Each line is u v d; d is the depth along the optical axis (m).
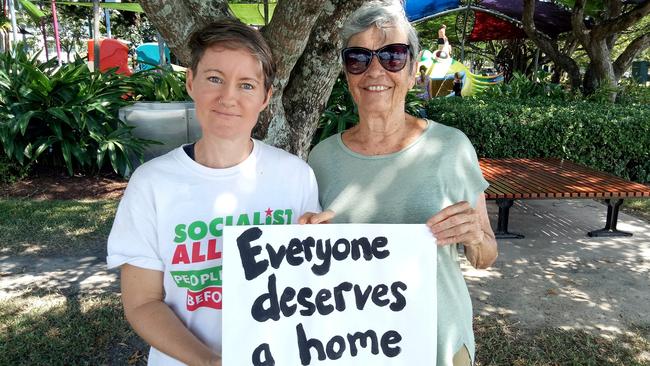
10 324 3.33
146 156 7.22
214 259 1.49
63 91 6.92
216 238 1.48
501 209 5.18
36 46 25.14
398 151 1.72
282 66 2.55
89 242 4.86
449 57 15.38
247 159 1.53
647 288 4.05
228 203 1.49
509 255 4.76
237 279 1.44
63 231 5.11
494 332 3.34
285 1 2.38
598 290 4.01
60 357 2.99
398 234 1.53
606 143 7.29
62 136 6.82
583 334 3.34
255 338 1.45
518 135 7.50
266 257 1.47
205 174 1.48
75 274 4.17
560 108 7.80
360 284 1.52
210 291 1.50
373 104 1.69
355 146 1.81
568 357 3.06
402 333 1.52
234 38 1.39
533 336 3.31
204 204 1.47
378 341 1.51
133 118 7.08
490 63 34.44
